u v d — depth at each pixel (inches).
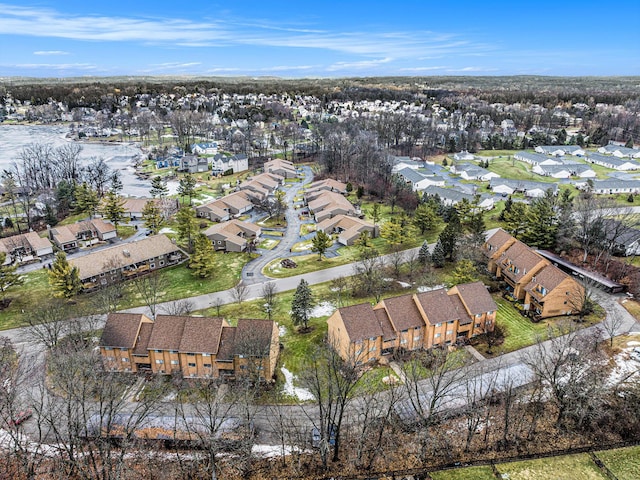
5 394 1979.6
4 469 1889.8
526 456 1977.1
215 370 2432.3
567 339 2591.0
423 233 4478.3
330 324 2647.6
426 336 2635.3
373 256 3663.9
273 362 2449.6
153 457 1968.5
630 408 2150.6
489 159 7746.1
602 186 5718.5
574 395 2073.1
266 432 2098.9
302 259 3988.7
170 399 2294.5
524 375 2389.3
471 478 1870.1
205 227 4736.7
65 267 3174.2
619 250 3695.9
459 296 2783.0
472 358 2576.3
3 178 5984.3
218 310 3016.7
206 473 1897.1
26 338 2768.2
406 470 1920.5
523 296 3166.8
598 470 1894.7
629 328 2783.0
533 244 3976.4
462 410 2172.7
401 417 2150.6
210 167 7396.7
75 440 1819.6
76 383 2074.3
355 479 1879.9
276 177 6540.4
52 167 6929.1
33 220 4931.1
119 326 2477.9
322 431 1887.3
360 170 6279.5
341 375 2262.6
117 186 5767.7
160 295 3346.5
